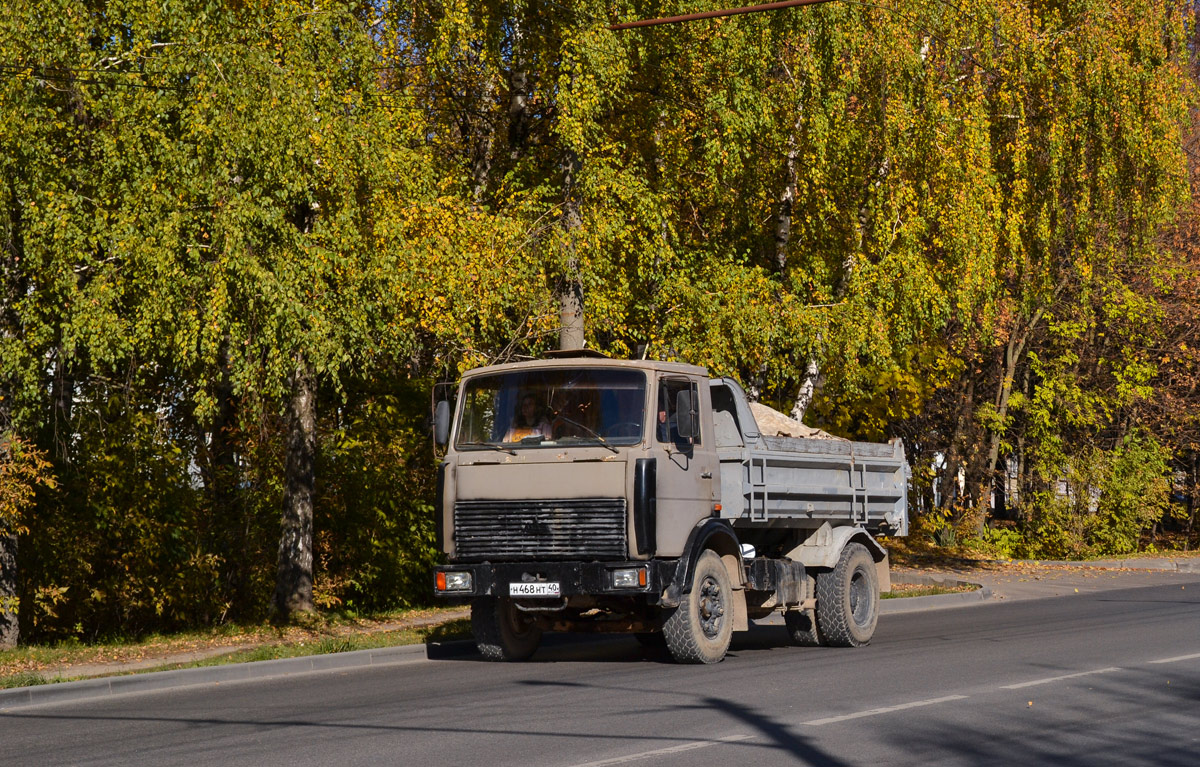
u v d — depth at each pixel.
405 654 18.27
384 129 18.69
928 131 25.92
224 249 16.47
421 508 26.17
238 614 25.59
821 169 24.78
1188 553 43.41
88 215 16.61
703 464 16.17
